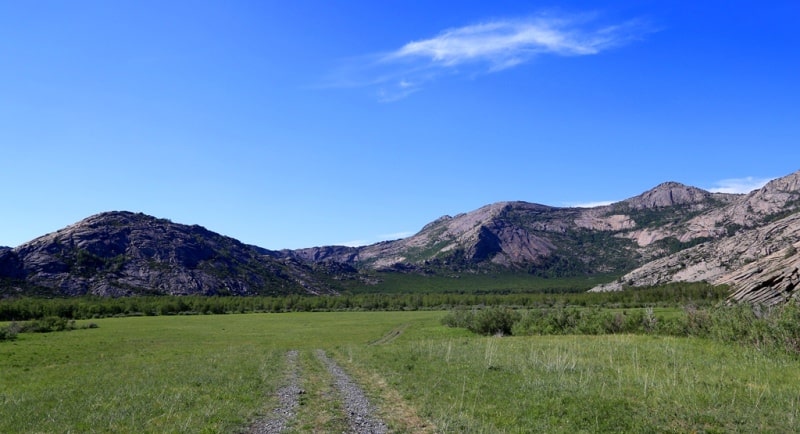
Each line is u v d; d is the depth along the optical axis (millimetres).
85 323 114188
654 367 26562
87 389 27922
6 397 26766
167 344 70125
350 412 19609
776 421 16484
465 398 20656
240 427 17781
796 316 30812
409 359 34188
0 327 87000
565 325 64438
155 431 17172
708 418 16719
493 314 76438
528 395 20516
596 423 16406
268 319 135000
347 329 98375
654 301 149250
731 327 37156
